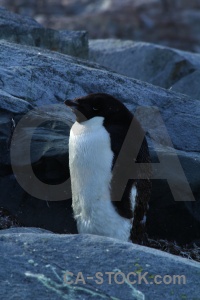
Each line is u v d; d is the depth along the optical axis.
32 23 39.19
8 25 36.94
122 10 86.75
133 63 45.59
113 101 21.75
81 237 18.67
